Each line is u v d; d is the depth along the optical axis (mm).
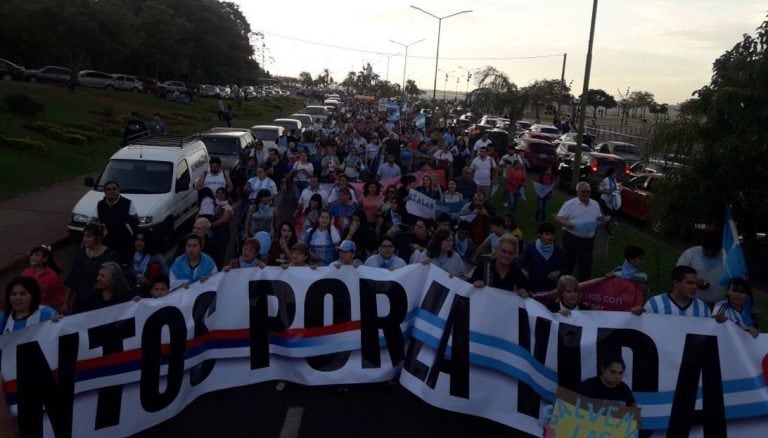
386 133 30734
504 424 6168
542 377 6090
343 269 6852
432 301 6656
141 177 13945
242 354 6711
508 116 50344
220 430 6176
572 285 6305
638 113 93750
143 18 56469
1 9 45812
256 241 7457
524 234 15430
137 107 45281
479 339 6320
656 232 9602
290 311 6793
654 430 5805
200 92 71250
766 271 10172
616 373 4988
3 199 17062
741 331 5785
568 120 56656
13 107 29172
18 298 5867
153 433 6094
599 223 9953
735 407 5754
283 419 6418
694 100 8797
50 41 47938
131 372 5988
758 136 7754
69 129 28984
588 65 19781
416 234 9344
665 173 9258
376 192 11578
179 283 7082
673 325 5906
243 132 21672
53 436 5629
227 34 65625
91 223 7516
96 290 6613
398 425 6387
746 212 8445
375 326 6836
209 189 11383
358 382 6750
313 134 24250
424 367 6520
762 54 7965
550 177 16828
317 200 10938
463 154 22406
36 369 5590
